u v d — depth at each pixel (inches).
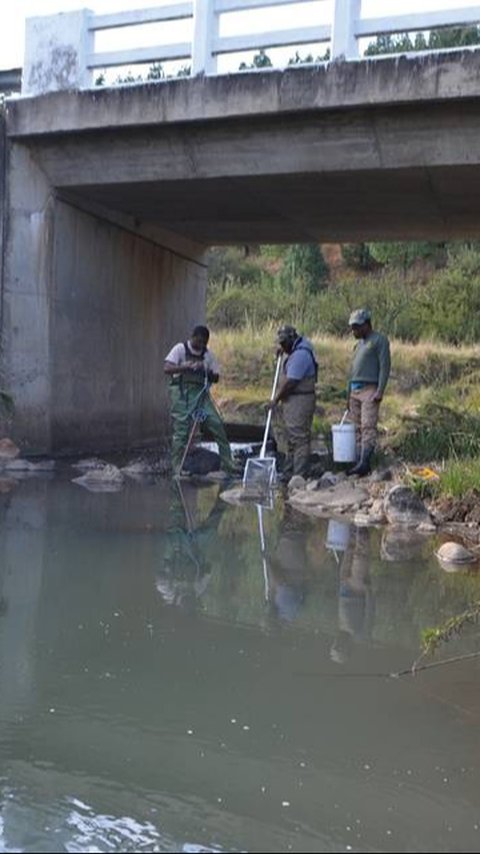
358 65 307.4
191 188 387.9
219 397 606.5
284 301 981.8
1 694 122.3
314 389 353.1
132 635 148.2
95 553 207.5
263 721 116.3
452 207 414.3
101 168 378.6
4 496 286.0
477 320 842.8
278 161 348.8
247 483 326.0
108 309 446.0
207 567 197.6
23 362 383.2
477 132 311.4
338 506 289.7
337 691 127.3
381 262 1136.8
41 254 390.3
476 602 172.1
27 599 166.7
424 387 635.5
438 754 109.0
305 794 98.0
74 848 86.0
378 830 91.3
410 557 216.7
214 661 137.3
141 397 490.6
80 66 358.9
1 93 398.9
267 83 323.3
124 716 116.5
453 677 133.8
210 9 331.9
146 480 346.3
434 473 312.8
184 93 337.7
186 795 97.0
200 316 582.9
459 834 91.0
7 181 371.9
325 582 187.9
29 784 98.3
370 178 354.9
